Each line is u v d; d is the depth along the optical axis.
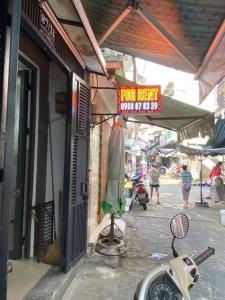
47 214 4.90
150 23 3.95
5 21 2.18
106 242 5.71
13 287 3.73
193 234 7.79
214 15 3.58
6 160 2.01
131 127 22.34
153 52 5.25
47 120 5.08
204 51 4.61
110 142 5.67
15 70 2.04
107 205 5.57
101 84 6.66
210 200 14.81
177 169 31.47
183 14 3.65
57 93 5.12
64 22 3.49
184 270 2.90
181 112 7.32
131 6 3.65
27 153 4.74
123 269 5.04
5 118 2.07
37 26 2.99
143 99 5.33
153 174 13.87
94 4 4.12
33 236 4.75
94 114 5.61
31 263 4.53
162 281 2.74
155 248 6.36
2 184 2.00
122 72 7.00
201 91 5.25
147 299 2.61
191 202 13.98
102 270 4.91
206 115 7.26
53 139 5.14
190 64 5.10
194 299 4.16
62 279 3.99
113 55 6.93
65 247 4.23
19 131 4.71
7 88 2.08
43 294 3.56
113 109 9.16
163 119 7.84
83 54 4.57
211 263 5.60
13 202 4.70
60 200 5.10
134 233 7.62
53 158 5.13
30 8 2.83
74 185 4.51
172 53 5.08
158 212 11.01
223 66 3.90
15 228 4.66
